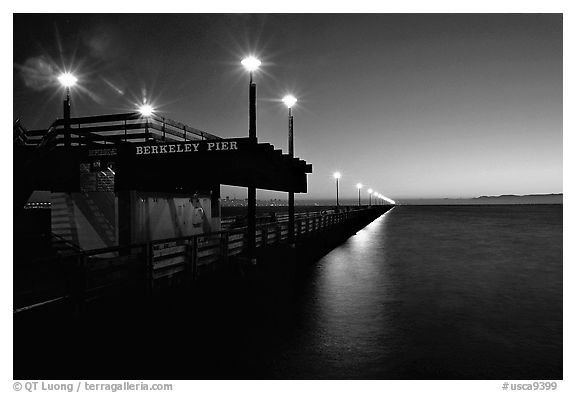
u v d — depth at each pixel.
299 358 6.34
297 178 19.47
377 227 44.34
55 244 13.41
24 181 12.82
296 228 20.91
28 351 6.49
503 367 6.09
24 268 8.15
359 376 5.76
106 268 8.52
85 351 6.53
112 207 13.01
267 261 16.27
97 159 13.03
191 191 16.02
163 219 14.27
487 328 7.89
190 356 6.37
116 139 14.09
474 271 14.66
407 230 39.06
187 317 8.48
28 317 6.85
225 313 8.84
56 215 13.53
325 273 14.20
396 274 14.04
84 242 13.30
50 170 13.34
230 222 25.23
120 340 7.02
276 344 6.93
